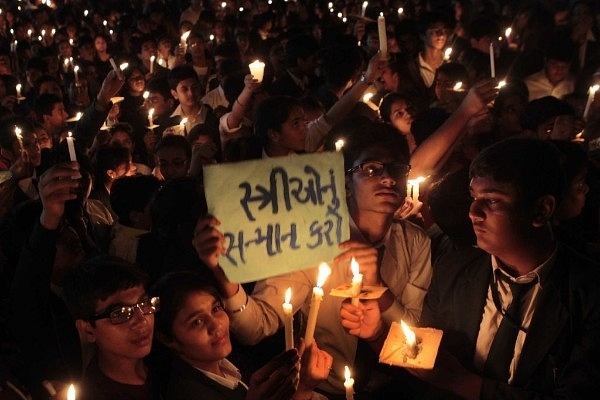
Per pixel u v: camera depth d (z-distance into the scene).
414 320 2.85
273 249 2.46
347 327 2.61
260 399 2.31
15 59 11.27
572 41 8.90
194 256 3.48
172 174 5.35
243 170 2.40
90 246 3.92
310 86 8.26
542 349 2.36
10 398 2.62
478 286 2.52
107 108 5.62
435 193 3.11
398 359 2.38
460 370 2.41
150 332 2.52
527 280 2.41
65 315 3.04
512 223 2.31
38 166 5.74
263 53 10.46
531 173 2.29
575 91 7.25
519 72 8.36
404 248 3.06
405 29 8.98
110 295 2.46
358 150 2.90
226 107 7.83
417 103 7.11
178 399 2.61
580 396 2.26
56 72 10.85
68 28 13.84
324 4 14.34
